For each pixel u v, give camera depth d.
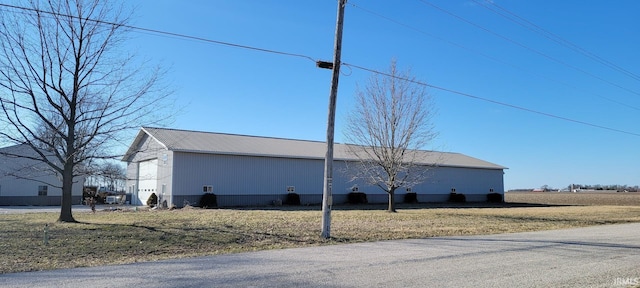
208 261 9.72
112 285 7.47
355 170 40.75
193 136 36.25
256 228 16.06
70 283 7.61
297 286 7.47
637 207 39.31
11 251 10.75
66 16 15.28
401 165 29.06
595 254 11.14
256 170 35.50
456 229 17.36
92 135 16.61
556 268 9.17
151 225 16.16
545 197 69.81
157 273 8.44
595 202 52.78
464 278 8.13
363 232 15.69
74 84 16.66
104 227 15.25
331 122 14.45
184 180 32.16
